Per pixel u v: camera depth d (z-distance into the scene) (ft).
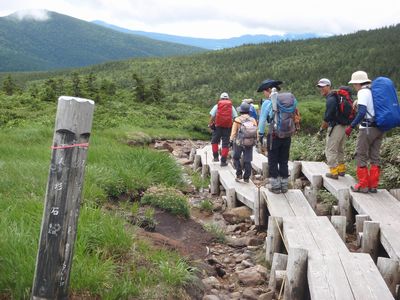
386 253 19.61
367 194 24.54
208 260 19.40
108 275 13.67
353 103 27.43
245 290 16.53
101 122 68.13
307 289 15.67
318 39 570.87
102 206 22.20
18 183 22.56
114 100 97.25
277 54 507.30
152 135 69.15
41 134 45.37
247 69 445.37
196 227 24.04
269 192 25.49
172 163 34.81
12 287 12.28
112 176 26.58
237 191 29.22
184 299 14.56
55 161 10.37
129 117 81.87
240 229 25.58
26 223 15.94
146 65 483.10
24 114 65.21
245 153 31.32
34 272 11.59
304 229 18.88
